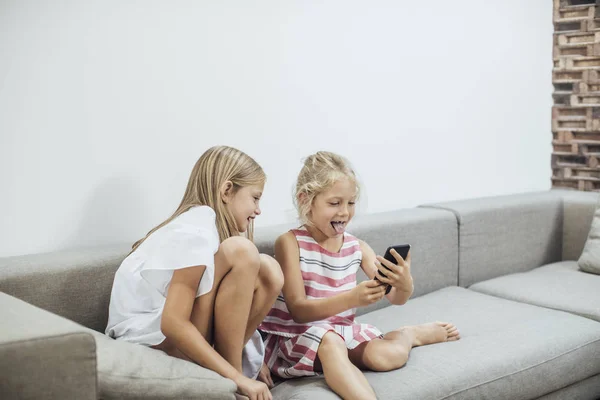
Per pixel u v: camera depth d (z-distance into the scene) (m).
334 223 1.97
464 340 2.04
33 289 1.73
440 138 3.00
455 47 3.01
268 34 2.40
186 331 1.58
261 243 2.12
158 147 2.16
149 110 2.13
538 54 3.37
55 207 1.97
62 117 1.96
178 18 2.17
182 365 1.45
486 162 3.21
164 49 2.15
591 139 3.32
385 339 1.92
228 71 2.30
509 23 3.21
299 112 2.51
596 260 2.70
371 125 2.74
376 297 1.85
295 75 2.49
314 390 1.71
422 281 2.55
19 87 1.88
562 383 2.04
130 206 2.12
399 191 2.87
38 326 1.22
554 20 3.40
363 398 1.64
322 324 1.94
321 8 2.54
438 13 2.93
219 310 1.68
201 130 2.25
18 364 1.14
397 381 1.75
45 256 1.85
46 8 1.91
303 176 2.01
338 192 1.94
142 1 2.09
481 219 2.73
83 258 1.85
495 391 1.85
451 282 2.66
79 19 1.97
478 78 3.12
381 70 2.75
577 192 3.20
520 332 2.10
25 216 1.92
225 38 2.29
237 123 2.34
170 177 2.20
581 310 2.31
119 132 2.07
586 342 2.11
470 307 2.37
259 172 1.88
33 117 1.91
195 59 2.22
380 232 2.40
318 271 2.01
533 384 1.95
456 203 2.83
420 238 2.53
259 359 1.85
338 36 2.60
